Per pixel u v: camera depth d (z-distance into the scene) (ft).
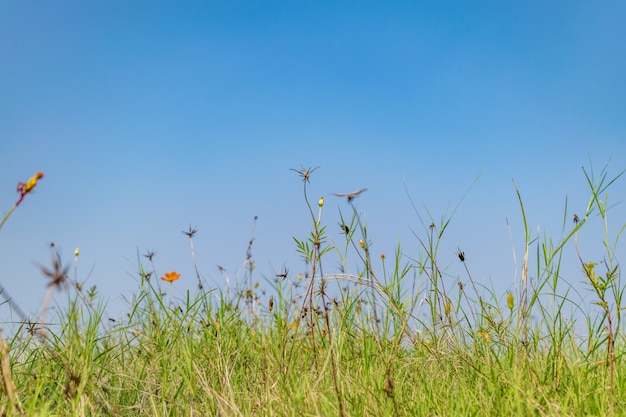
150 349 13.09
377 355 12.36
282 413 10.46
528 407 9.25
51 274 6.73
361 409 10.14
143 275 13.78
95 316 12.48
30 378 11.18
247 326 15.01
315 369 12.17
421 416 10.19
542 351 11.46
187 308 13.53
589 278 9.37
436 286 12.01
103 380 11.94
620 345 11.54
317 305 12.87
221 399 11.14
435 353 11.89
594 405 10.07
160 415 11.54
